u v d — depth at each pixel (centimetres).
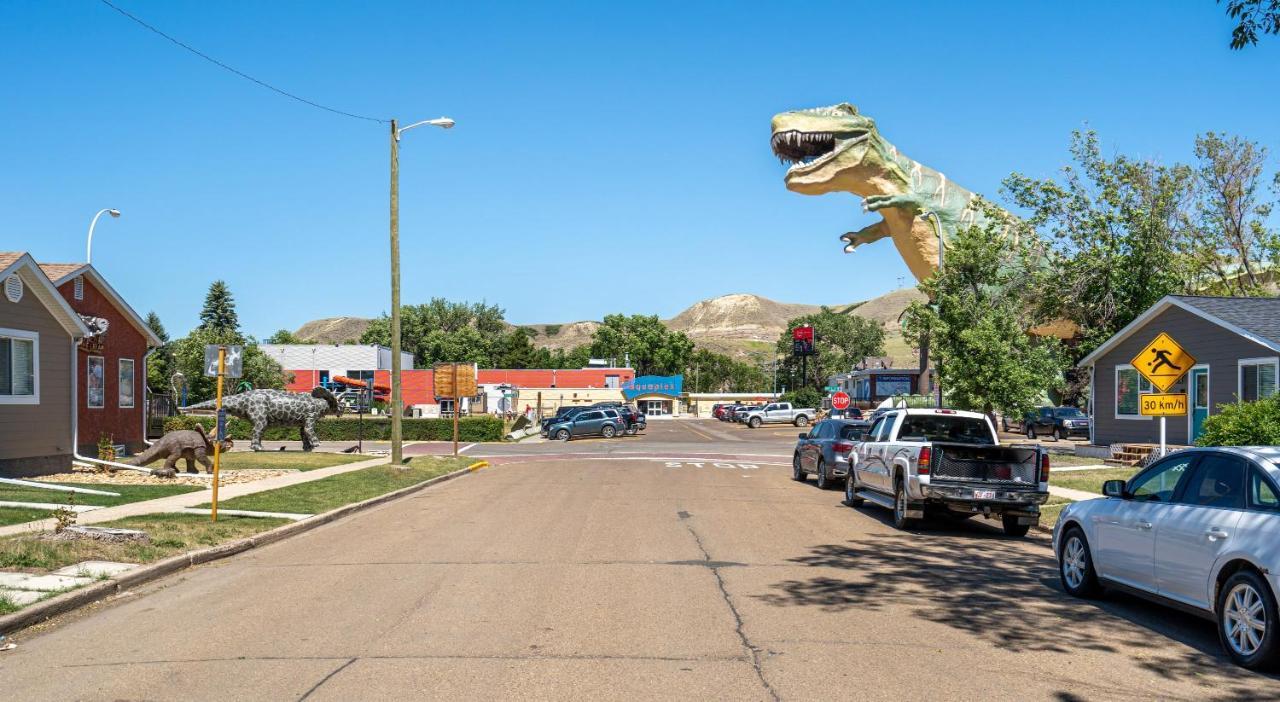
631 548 1219
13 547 1052
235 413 3123
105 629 783
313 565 1096
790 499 1906
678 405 10600
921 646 732
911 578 1034
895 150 4009
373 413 6719
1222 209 3284
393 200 2428
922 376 3528
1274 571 663
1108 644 752
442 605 865
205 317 9988
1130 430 2722
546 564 1092
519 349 13100
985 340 2570
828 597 916
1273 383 2102
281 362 8300
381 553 1184
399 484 2097
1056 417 4134
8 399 1984
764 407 7044
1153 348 1545
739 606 868
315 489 1889
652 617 819
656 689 612
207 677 638
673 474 2577
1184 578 770
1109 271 3111
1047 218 3269
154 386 7400
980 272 2758
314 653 698
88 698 595
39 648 723
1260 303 2417
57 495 1669
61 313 2162
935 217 3256
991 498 1416
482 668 658
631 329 14025
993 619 834
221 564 1109
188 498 1689
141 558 1056
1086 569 923
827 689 616
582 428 4975
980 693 613
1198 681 653
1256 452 760
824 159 3941
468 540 1295
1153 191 3222
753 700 591
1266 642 666
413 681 627
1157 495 848
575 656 690
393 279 2445
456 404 3167
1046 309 3247
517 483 2284
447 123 2409
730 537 1330
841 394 4659
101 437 2589
